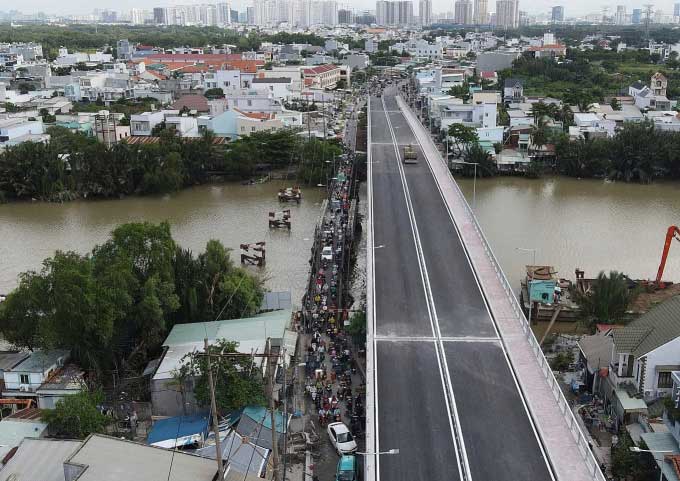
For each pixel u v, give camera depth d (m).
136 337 61.78
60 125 156.38
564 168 142.25
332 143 147.50
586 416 52.22
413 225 82.38
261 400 52.25
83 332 56.94
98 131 150.75
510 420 43.22
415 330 55.22
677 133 140.12
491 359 50.69
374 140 137.25
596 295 67.50
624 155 137.62
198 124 157.88
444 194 96.75
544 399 45.53
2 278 84.06
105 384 58.44
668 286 75.62
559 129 157.12
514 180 139.50
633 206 117.00
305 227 105.19
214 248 70.06
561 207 116.25
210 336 60.03
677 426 43.88
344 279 82.06
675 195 126.31
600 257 89.44
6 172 122.94
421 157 121.62
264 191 129.62
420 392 46.12
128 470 40.09
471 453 39.94
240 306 67.31
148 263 64.19
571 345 65.00
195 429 49.88
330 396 55.00
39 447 44.75
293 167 140.75
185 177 131.62
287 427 50.06
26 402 54.06
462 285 64.44
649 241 96.38
